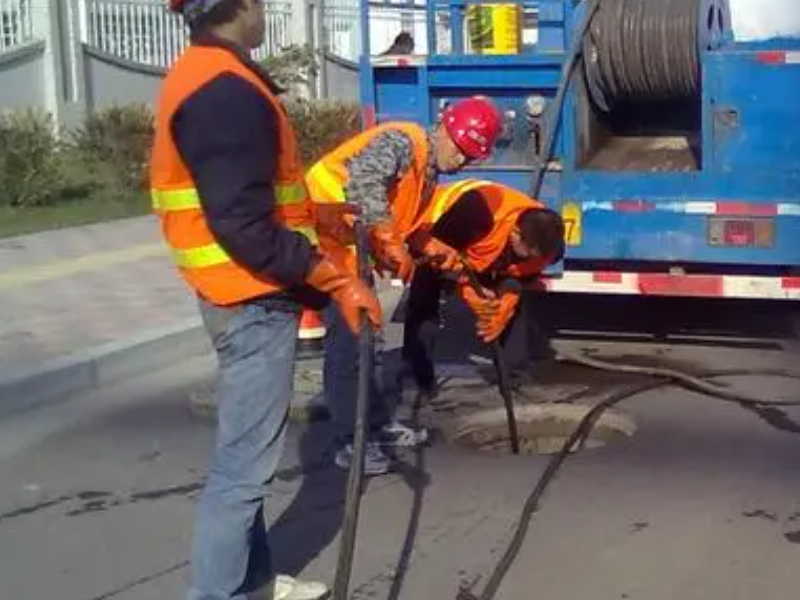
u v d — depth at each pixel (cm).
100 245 1271
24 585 529
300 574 525
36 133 1559
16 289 1055
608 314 926
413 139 576
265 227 410
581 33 798
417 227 618
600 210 794
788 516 578
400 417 734
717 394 766
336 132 1822
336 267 435
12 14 1761
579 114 805
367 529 573
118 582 530
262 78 422
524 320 859
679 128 845
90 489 644
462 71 823
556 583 513
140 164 1647
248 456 441
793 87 750
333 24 2317
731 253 775
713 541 552
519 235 659
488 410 742
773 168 760
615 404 752
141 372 866
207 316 439
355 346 622
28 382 786
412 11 1041
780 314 937
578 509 591
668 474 634
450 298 987
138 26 1941
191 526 590
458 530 570
